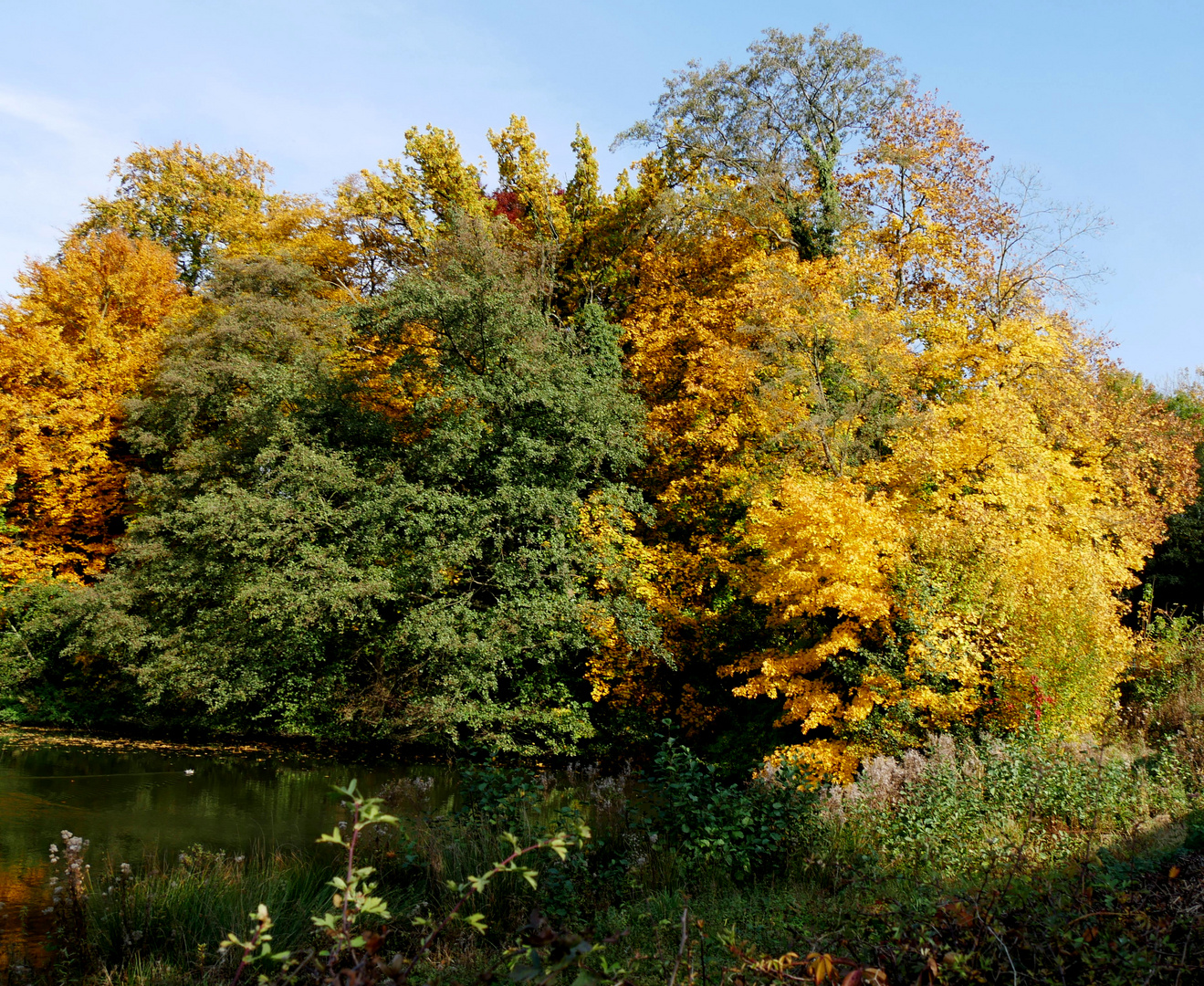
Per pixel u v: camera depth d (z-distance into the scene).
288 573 16.17
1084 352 19.75
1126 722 13.67
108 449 24.88
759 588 15.46
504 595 16.92
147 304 26.75
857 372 16.33
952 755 10.04
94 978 6.05
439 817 8.57
